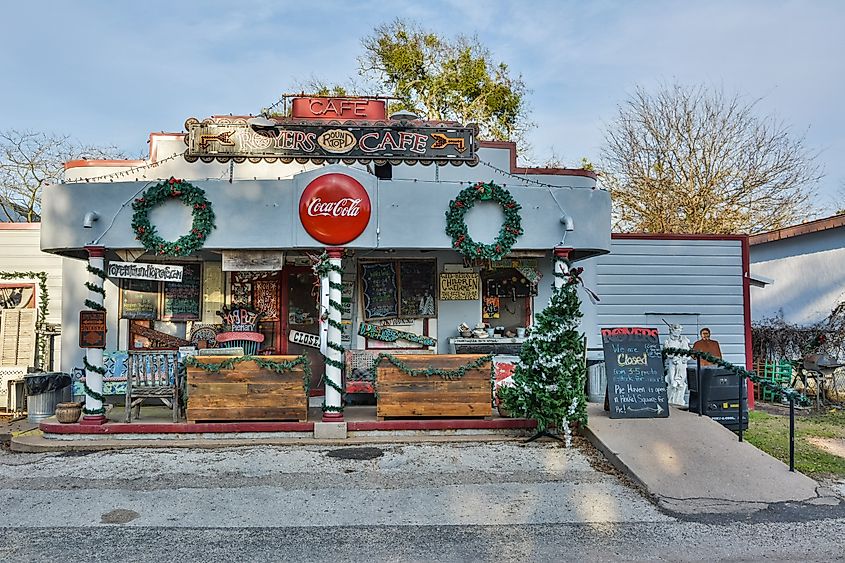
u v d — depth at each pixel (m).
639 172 23.39
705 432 8.32
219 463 7.72
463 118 25.95
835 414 12.09
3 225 11.92
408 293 11.12
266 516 6.07
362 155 9.20
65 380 10.41
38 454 8.24
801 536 5.69
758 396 14.45
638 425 8.59
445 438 8.79
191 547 5.36
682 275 12.81
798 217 22.16
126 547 5.35
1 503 6.39
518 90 26.97
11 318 11.84
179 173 10.92
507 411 9.27
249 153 9.07
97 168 10.81
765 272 17.52
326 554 5.24
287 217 8.81
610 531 5.76
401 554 5.25
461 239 8.90
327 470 7.47
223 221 8.80
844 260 15.49
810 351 14.59
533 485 6.99
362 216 8.77
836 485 7.14
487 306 11.38
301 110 10.22
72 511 6.18
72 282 10.93
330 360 8.94
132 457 8.01
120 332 10.68
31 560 5.09
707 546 5.45
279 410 8.83
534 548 5.38
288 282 11.22
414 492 6.75
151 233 8.74
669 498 6.54
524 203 9.20
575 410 8.60
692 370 9.81
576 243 9.23
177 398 8.94
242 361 8.84
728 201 22.42
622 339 9.23
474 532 5.71
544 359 8.74
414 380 9.02
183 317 10.89
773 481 6.98
